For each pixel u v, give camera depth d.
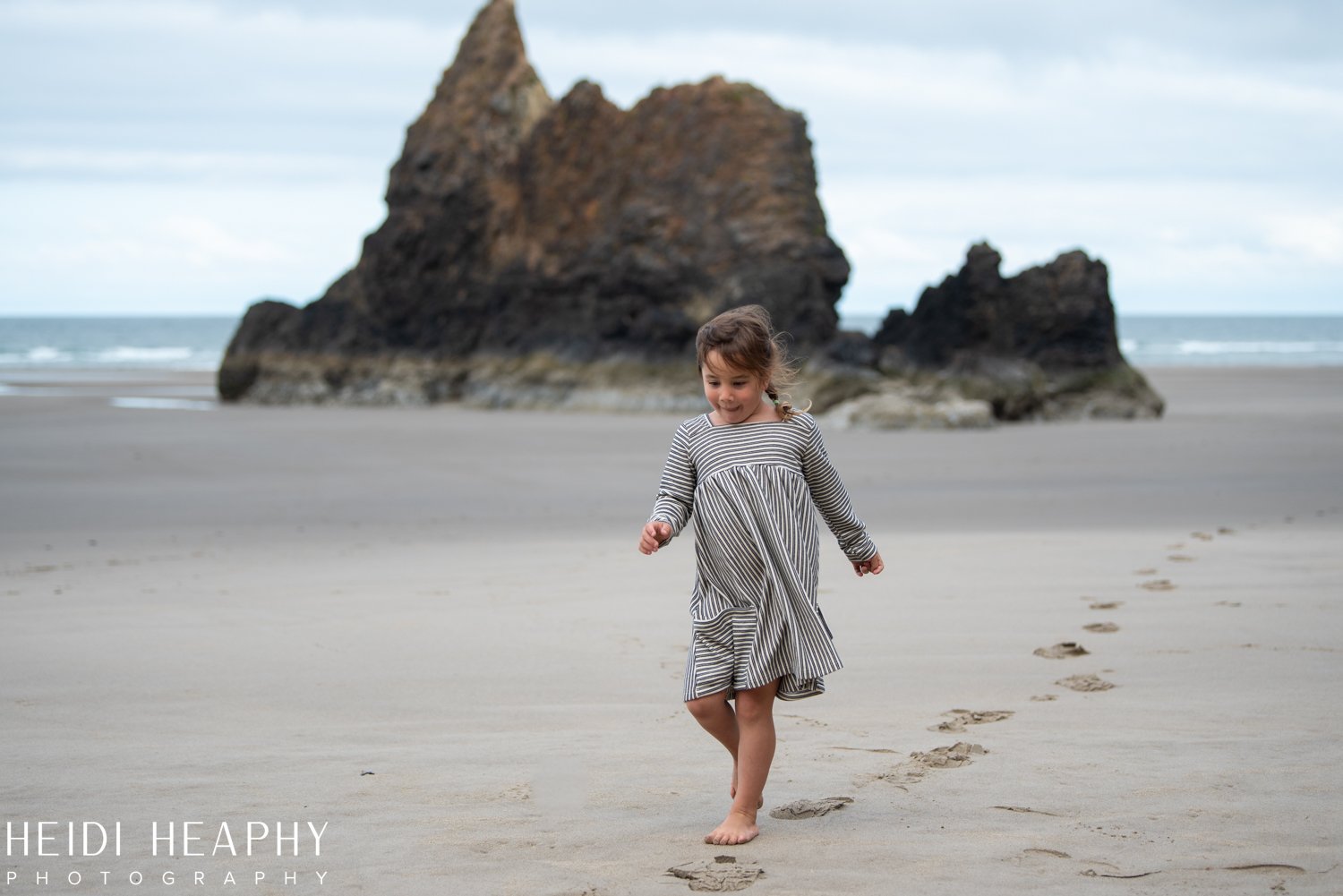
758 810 3.53
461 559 9.33
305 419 26.66
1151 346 101.00
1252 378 45.69
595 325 31.11
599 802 3.62
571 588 7.84
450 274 33.88
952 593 7.34
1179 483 14.45
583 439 21.73
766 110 30.73
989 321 27.88
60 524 11.94
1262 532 10.08
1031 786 3.67
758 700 3.39
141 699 5.07
